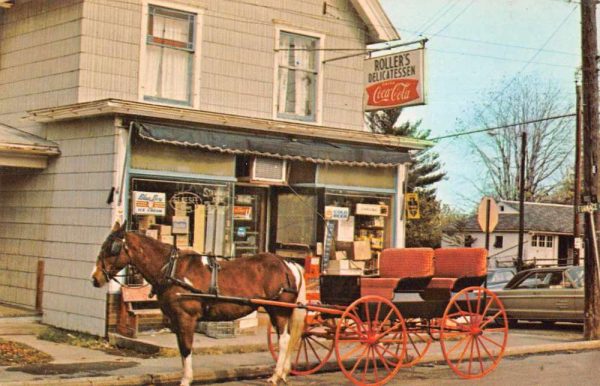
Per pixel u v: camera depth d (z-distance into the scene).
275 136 18.42
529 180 68.00
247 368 13.60
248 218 19.02
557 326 23.33
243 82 19.42
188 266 11.96
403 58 18.61
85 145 16.92
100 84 17.44
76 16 17.44
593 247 19.05
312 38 20.73
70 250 17.03
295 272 12.67
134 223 16.38
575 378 13.48
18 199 18.62
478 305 14.16
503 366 15.09
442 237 61.41
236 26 19.34
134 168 16.36
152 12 18.17
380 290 13.62
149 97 18.06
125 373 12.82
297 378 13.52
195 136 16.81
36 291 17.84
